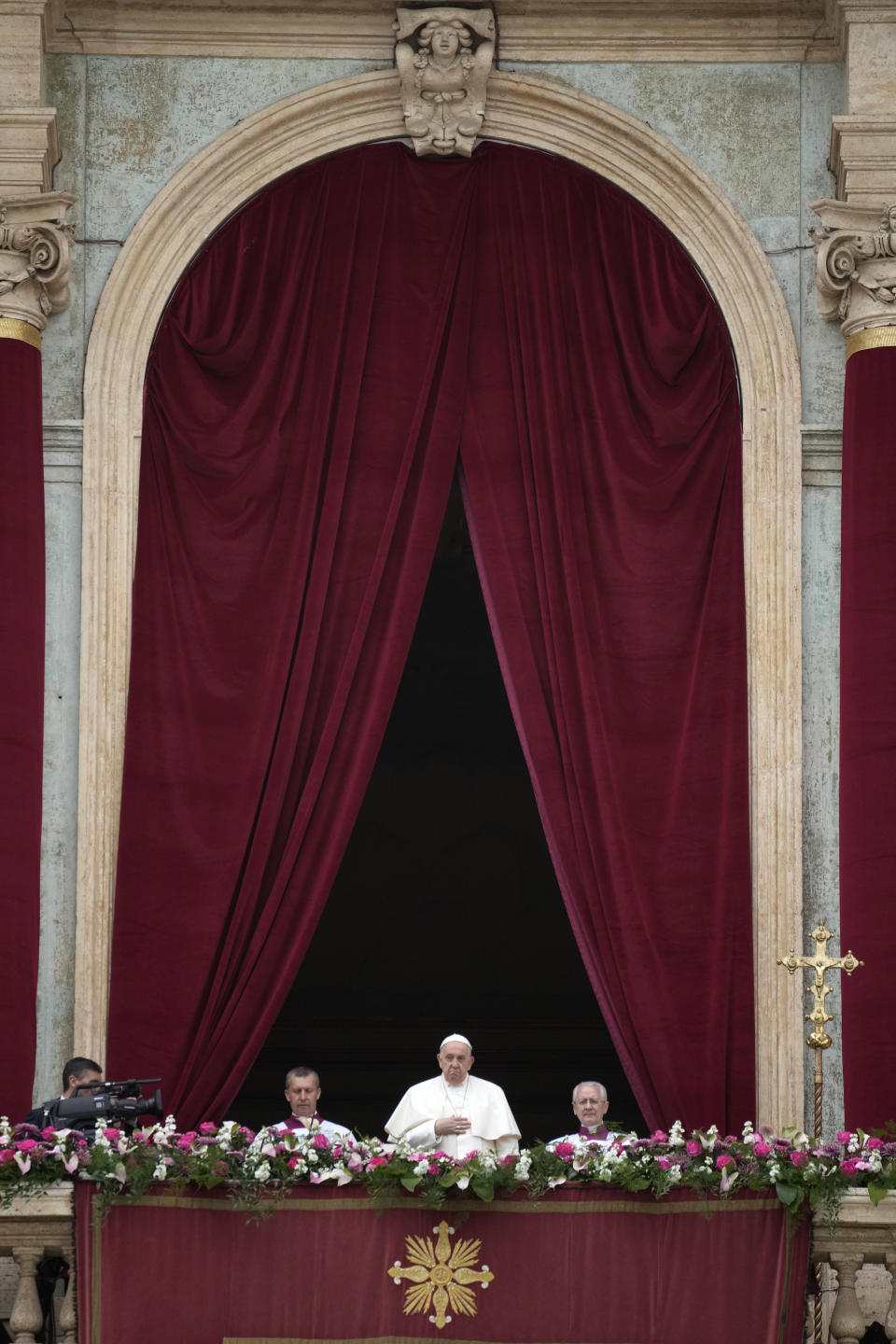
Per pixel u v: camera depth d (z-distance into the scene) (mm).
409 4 27484
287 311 26828
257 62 27656
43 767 25719
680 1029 25203
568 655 26000
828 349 27031
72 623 26281
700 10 27469
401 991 43625
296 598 26016
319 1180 20688
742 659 26109
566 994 43625
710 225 27188
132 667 25984
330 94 27344
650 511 26359
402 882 44219
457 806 44594
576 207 27281
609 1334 20625
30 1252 21016
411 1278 20641
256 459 26438
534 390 26641
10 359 25891
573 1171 20828
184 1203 20656
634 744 25891
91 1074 22594
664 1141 21125
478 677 45094
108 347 26781
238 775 25672
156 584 26203
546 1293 20672
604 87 27625
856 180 26766
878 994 24531
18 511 25422
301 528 26172
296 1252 20641
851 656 25406
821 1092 23594
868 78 27047
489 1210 20828
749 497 26547
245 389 26656
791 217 27328
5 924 24516
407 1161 20703
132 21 27516
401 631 26047
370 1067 43094
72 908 25703
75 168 27375
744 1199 20984
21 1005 24484
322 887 25453
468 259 27078
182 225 27141
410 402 26672
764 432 26688
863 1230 21234
